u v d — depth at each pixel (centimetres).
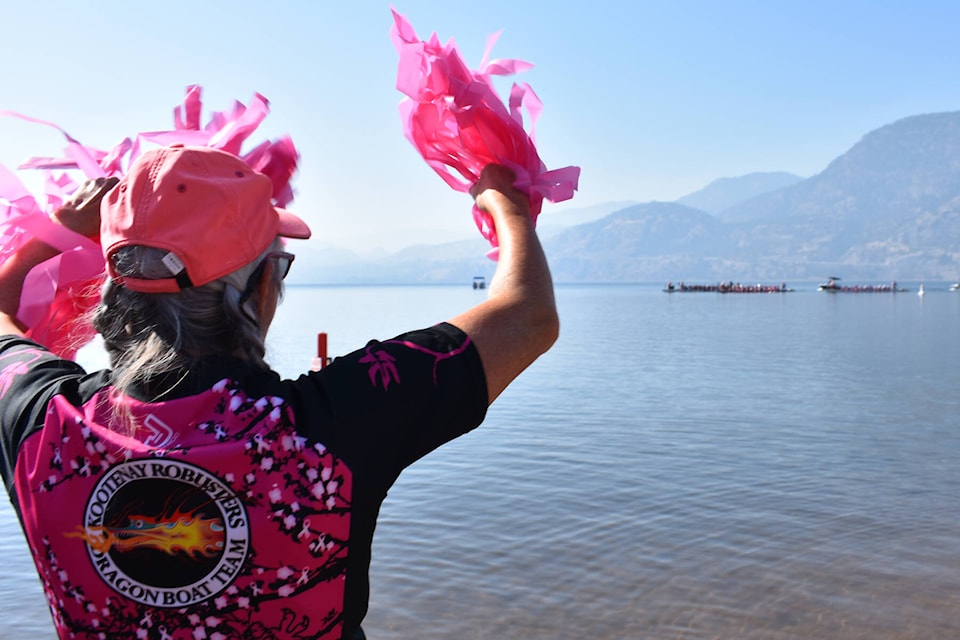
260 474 101
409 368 108
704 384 1659
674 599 540
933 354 2338
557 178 135
